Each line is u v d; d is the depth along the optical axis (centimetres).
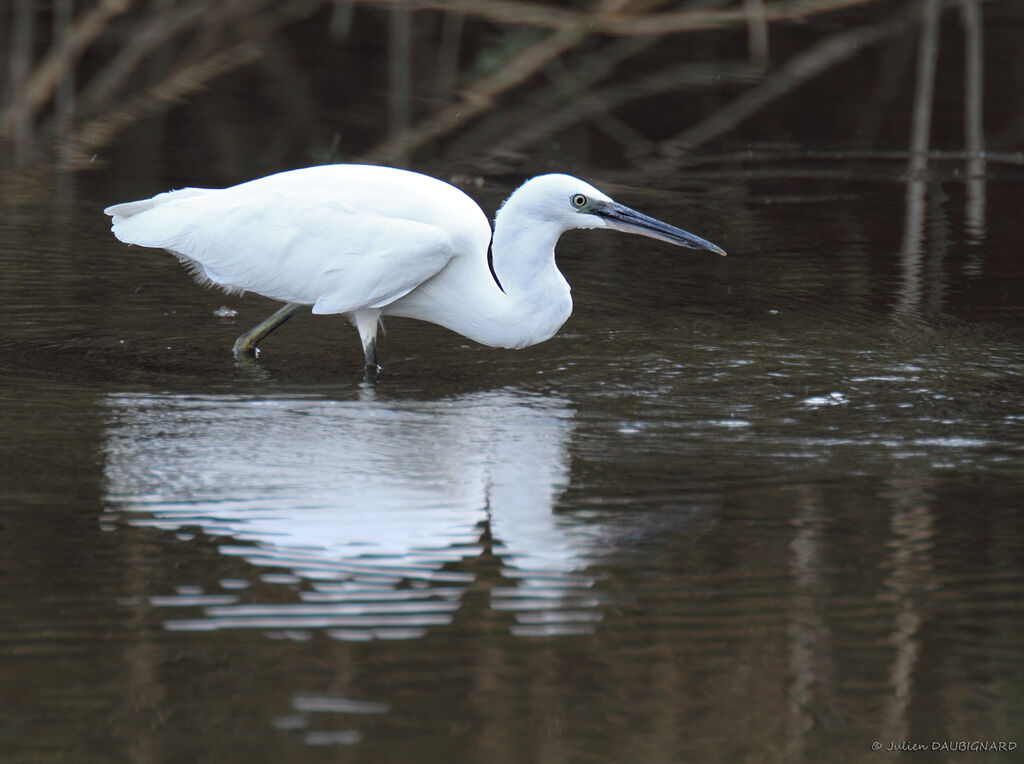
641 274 1493
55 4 2623
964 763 609
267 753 600
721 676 670
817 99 2425
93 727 617
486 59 2412
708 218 1731
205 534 820
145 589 746
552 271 1156
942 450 973
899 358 1198
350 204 1161
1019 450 973
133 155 1952
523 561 793
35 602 727
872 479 917
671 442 990
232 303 1368
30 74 2334
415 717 629
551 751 607
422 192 1173
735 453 966
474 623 719
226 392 1093
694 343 1246
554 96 2406
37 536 809
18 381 1101
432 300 1179
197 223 1190
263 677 660
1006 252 1575
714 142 2156
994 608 738
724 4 2672
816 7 2464
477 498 884
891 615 730
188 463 934
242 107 2280
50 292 1366
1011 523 844
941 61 2614
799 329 1288
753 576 776
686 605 741
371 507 866
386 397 1089
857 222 1719
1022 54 2662
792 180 1942
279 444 977
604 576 776
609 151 2089
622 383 1130
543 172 1938
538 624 719
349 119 2214
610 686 659
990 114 2314
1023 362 1188
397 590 755
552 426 1023
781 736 624
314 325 1310
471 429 1016
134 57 2441
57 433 984
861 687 665
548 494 891
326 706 639
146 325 1278
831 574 778
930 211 1773
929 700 655
